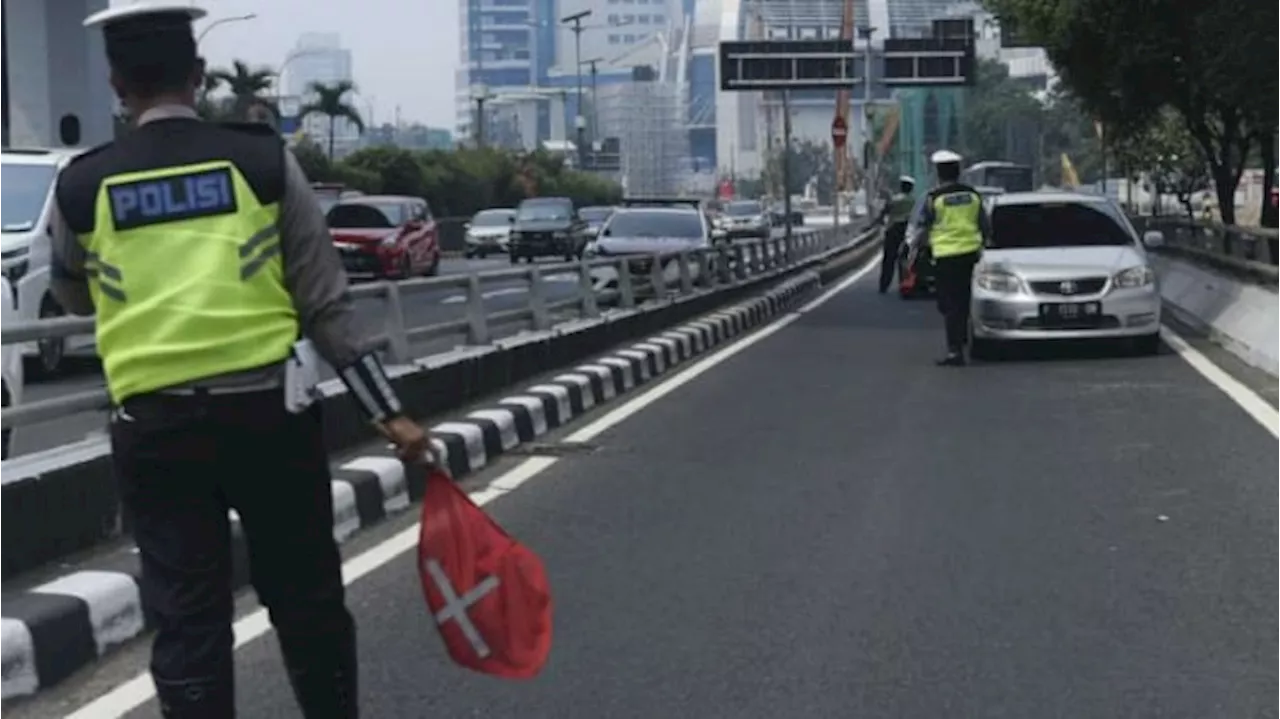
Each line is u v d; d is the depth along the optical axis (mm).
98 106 34656
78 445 8547
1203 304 22766
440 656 7184
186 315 4598
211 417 4617
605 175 105688
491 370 14344
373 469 10297
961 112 92812
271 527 4887
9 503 7438
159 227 4625
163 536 4742
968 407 14969
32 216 16953
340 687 5078
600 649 7266
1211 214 53312
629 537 9602
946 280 18281
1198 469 11445
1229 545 9109
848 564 8820
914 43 51625
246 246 4633
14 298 13445
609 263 19938
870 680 6773
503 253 53188
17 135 33469
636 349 18453
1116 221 19906
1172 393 15562
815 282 36500
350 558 9070
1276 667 6887
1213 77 26500
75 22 33938
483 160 75750
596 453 12727
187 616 4742
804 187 125750
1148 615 7703
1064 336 18516
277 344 4668
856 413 14750
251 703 6500
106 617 7094
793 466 11938
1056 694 6562
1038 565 8719
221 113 45812
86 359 17109
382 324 12609
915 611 7836
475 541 4996
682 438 13461
